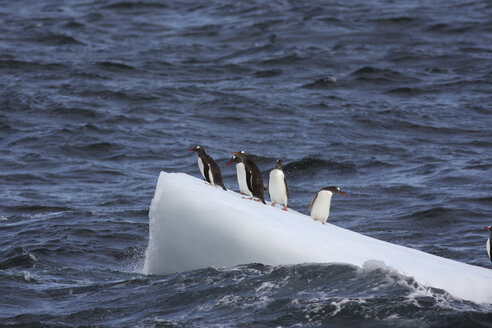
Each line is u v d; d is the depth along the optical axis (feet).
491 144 322.14
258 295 116.06
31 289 127.95
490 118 374.02
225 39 635.66
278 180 155.12
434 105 404.98
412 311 109.60
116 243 180.75
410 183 255.70
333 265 124.88
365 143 327.88
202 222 134.92
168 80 480.23
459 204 224.53
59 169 277.85
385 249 142.20
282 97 431.02
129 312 113.70
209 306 113.19
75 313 114.42
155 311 113.29
